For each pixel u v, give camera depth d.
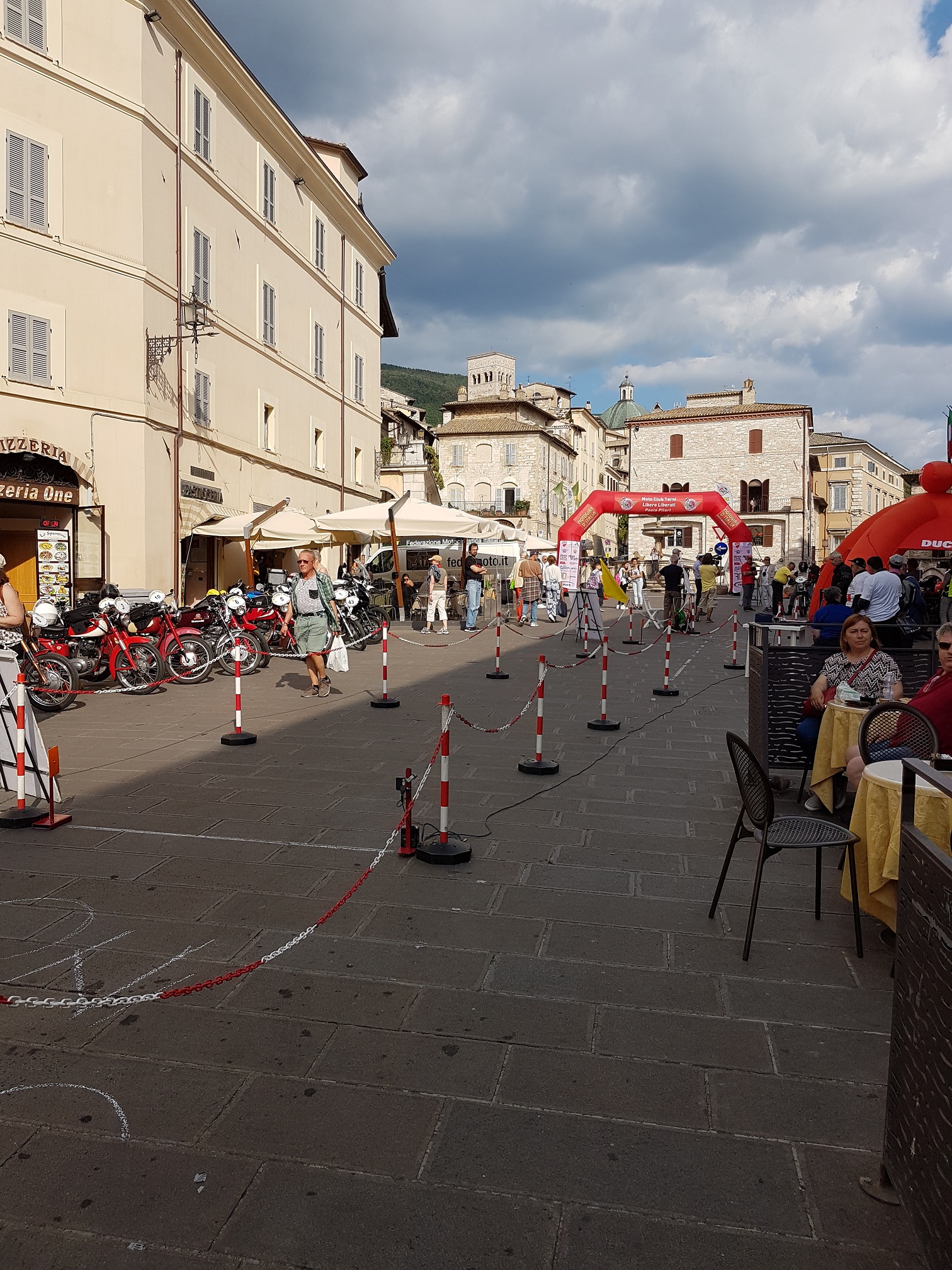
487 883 4.92
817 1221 2.46
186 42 19.62
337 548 30.06
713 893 4.83
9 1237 2.39
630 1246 2.37
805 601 28.83
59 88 16.52
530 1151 2.73
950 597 18.22
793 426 59.75
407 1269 2.29
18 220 15.92
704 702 11.14
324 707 10.52
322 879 4.96
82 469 16.88
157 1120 2.87
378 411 35.12
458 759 7.85
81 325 16.97
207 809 6.27
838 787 6.12
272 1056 3.23
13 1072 3.14
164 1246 2.36
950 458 17.39
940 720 4.84
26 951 4.06
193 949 4.08
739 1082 3.09
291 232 26.30
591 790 6.84
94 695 11.22
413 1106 2.94
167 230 19.03
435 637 19.73
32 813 5.96
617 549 87.62
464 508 67.00
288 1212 2.48
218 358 21.67
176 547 19.34
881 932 4.37
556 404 78.19
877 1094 3.03
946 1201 2.06
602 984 3.79
